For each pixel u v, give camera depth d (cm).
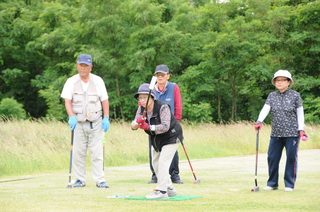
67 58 6938
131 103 6300
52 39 6400
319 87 6444
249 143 3544
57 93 6091
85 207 990
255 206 1001
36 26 6781
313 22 6544
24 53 7138
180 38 6050
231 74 6462
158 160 1168
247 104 6919
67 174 1936
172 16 6875
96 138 1415
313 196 1182
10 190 1330
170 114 1109
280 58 6462
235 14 6925
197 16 6656
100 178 1408
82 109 1400
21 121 3309
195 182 1507
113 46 6481
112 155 2623
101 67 6556
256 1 6650
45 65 7312
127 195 1202
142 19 6041
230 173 1873
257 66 6112
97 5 6334
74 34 6600
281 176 1767
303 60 6712
